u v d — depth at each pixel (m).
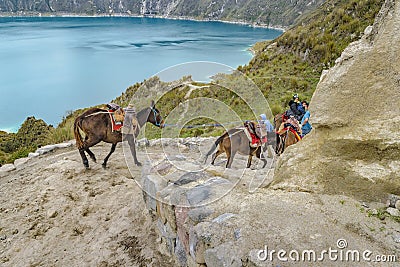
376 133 3.37
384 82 3.40
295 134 6.31
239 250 2.83
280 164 4.30
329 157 3.66
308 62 16.14
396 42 3.36
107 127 6.68
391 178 3.25
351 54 3.63
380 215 3.11
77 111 16.12
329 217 3.15
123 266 4.09
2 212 5.54
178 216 3.75
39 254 4.47
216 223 3.19
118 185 6.29
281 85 14.25
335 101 3.62
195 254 3.22
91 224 5.07
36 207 5.61
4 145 13.09
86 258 4.31
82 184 6.38
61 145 9.29
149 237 4.55
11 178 7.16
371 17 15.88
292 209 3.31
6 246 4.66
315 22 19.27
